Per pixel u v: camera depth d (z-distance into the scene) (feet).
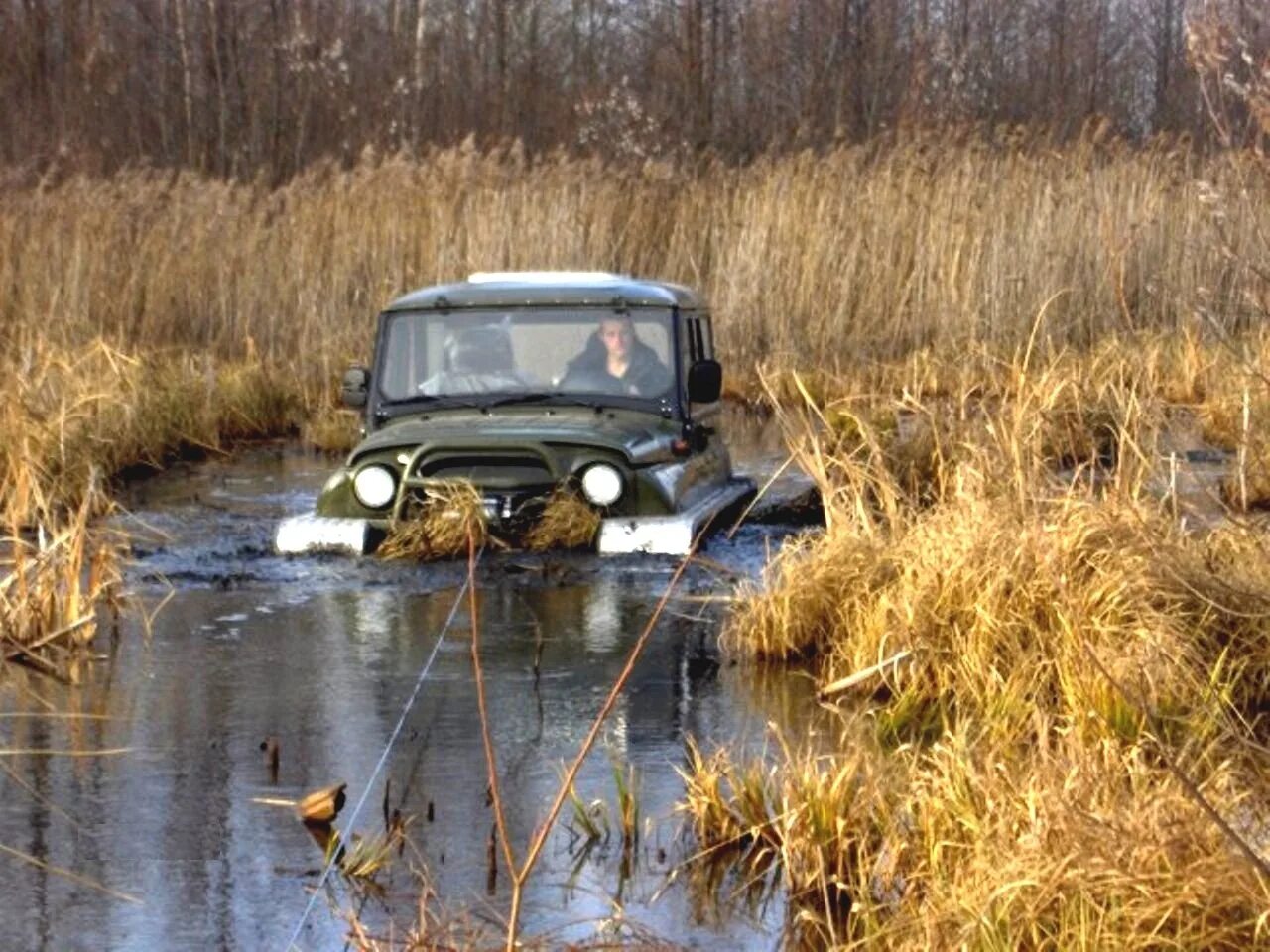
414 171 74.64
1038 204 68.13
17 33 107.65
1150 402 38.68
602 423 36.63
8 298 64.69
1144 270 66.64
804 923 17.89
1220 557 27.91
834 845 19.04
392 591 32.91
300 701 25.81
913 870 18.43
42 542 32.07
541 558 35.09
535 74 120.67
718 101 118.93
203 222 69.82
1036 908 16.12
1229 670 24.71
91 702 25.82
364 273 68.64
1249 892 15.71
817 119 112.27
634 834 20.33
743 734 24.04
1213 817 15.79
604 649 28.71
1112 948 15.67
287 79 111.45
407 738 24.02
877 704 25.63
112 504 40.47
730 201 72.64
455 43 125.39
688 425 37.81
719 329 67.51
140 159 101.91
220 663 27.99
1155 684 23.02
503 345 38.34
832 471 38.09
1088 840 16.37
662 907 18.31
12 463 40.50
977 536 27.22
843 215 68.54
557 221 68.90
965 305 66.39
